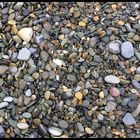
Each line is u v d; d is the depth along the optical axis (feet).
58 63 4.49
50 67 4.47
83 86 4.40
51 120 4.25
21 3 4.81
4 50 4.57
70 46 4.61
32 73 4.43
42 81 4.41
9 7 4.81
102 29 4.71
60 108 4.29
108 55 4.58
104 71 4.50
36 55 4.53
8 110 4.27
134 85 4.44
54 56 4.54
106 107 4.32
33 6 4.83
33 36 4.62
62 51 4.57
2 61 4.49
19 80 4.41
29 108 4.27
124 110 4.33
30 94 4.34
